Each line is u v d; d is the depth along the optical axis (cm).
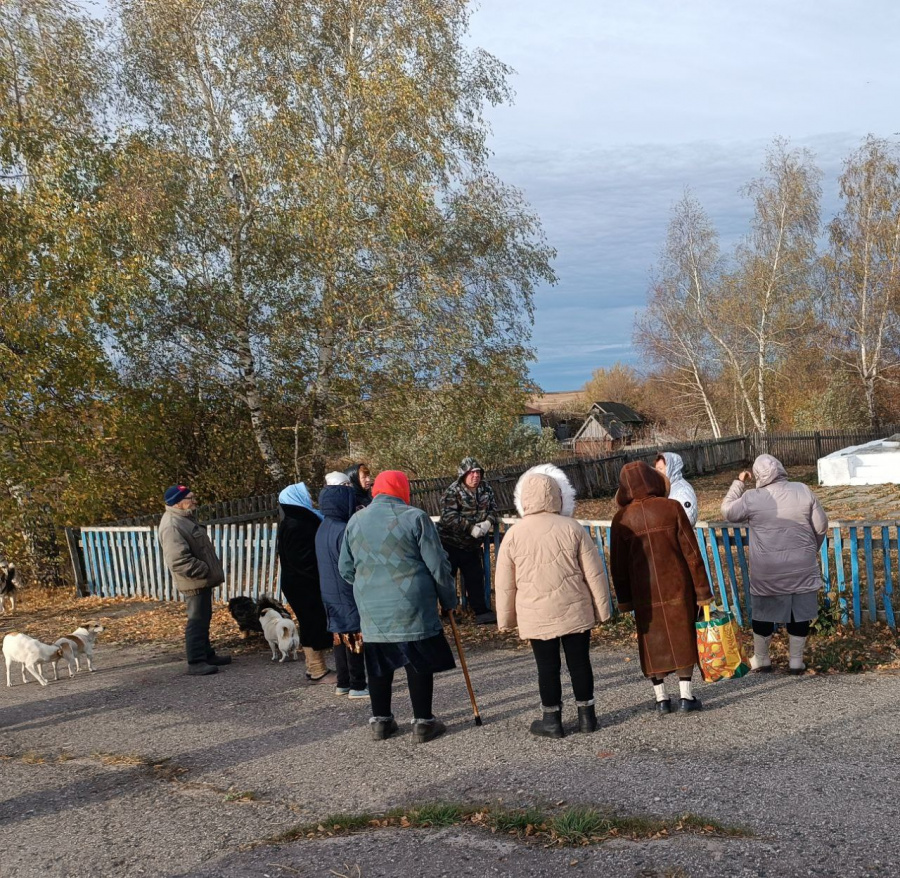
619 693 621
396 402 1803
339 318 1788
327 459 1931
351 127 1744
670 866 336
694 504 657
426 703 543
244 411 1870
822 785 413
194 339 1748
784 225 4003
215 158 1805
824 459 2031
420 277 1728
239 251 1747
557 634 515
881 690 582
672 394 4775
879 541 757
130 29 1808
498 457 2469
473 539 903
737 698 587
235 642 924
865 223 3978
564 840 368
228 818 442
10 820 463
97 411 1482
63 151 1460
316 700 671
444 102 1764
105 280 1428
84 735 622
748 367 4359
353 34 1794
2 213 1367
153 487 1620
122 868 390
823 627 745
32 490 1429
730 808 392
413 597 533
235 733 598
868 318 4106
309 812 442
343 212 1642
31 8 1602
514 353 1922
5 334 1377
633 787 429
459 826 397
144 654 901
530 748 510
